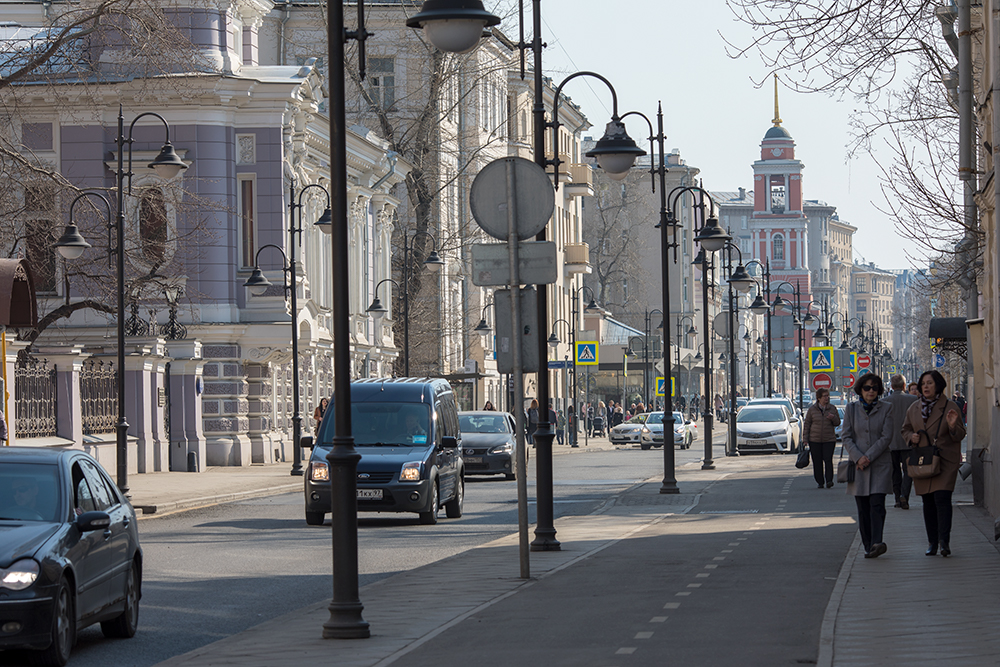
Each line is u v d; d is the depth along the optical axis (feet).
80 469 43.68
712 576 53.36
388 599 49.11
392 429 89.61
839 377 234.17
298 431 140.67
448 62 214.48
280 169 164.66
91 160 160.86
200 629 46.37
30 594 37.32
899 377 88.17
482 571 56.90
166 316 158.51
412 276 221.46
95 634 45.62
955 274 94.94
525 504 53.83
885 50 53.11
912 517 79.51
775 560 58.85
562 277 337.52
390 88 244.42
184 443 150.71
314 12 238.48
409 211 243.19
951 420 58.23
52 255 152.46
